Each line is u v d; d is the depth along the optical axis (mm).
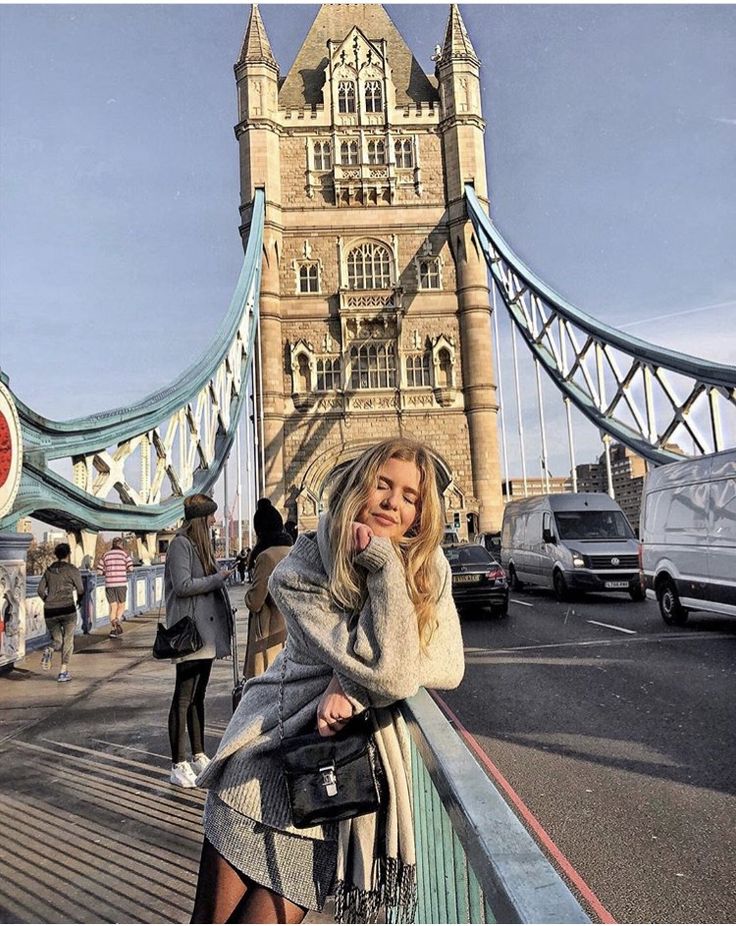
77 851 3816
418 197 48875
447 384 46750
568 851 3930
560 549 17172
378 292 47375
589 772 5176
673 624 12180
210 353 31250
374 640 1579
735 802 4488
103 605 15344
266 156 48219
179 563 4996
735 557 10320
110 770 5219
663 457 26922
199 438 29422
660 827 4176
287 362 46875
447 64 50188
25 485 12953
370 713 1733
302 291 47812
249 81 49062
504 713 6957
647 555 12891
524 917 816
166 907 3238
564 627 12594
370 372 47031
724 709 6652
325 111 49594
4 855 3775
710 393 23297
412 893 1657
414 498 1790
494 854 997
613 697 7340
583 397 35562
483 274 47562
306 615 1709
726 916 3193
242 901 1750
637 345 29031
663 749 5598
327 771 1605
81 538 16609
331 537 1719
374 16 55281
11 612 9531
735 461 10484
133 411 19484
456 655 1737
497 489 45188
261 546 5355
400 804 1681
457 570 14328
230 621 5246
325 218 48312
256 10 50781
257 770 1756
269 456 45156
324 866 1731
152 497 22047
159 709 7141
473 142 48969
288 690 1783
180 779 4836
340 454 45375
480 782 1268
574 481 36281
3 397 10016
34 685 8539
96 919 3135
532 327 43781
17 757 5570
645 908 3297
